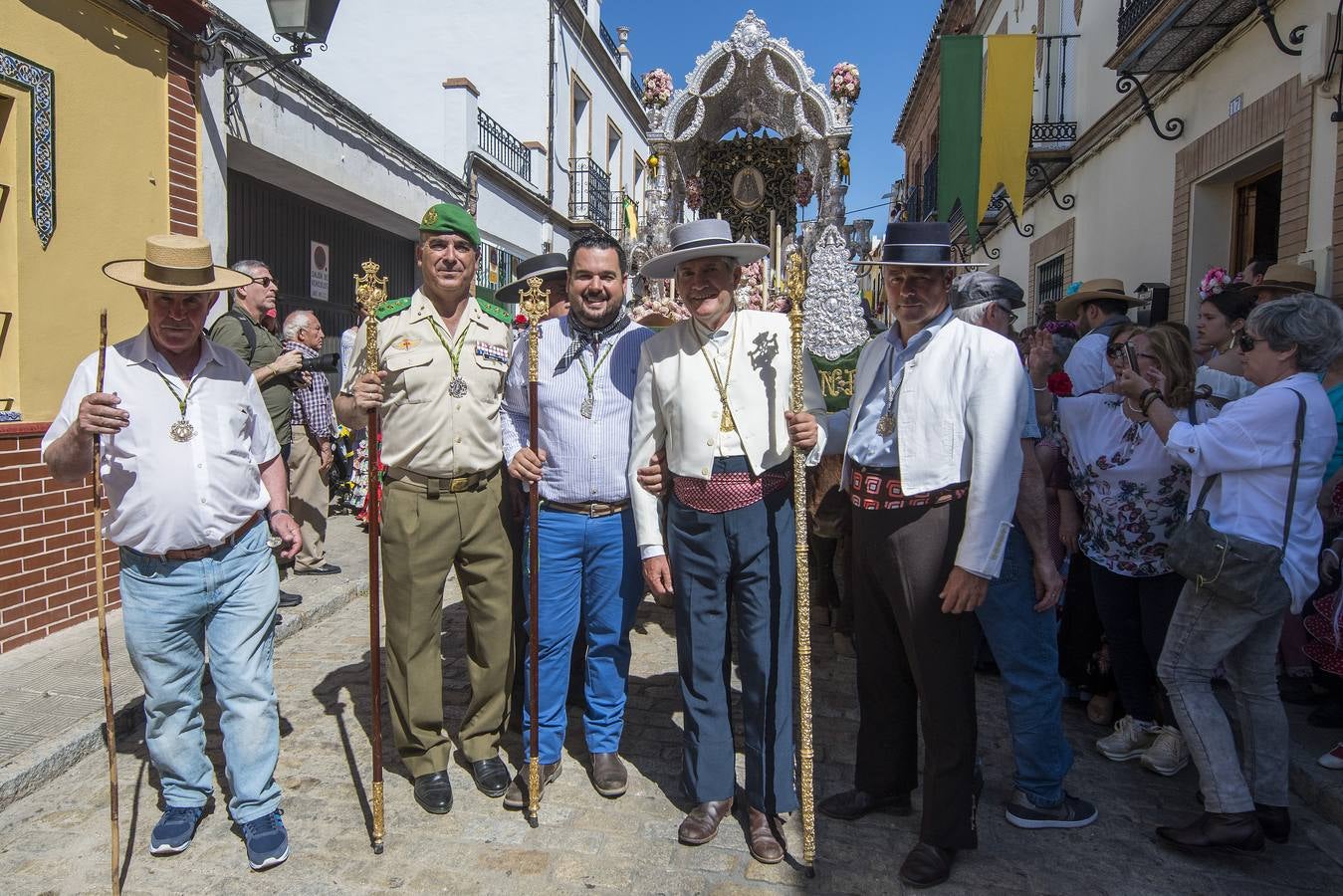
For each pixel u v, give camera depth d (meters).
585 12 18.03
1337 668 3.65
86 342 4.93
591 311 3.36
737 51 8.09
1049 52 10.59
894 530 2.87
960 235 15.73
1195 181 7.13
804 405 3.13
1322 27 5.18
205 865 2.88
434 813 3.22
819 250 5.01
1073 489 3.85
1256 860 3.00
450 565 3.39
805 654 2.87
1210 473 2.95
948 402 2.78
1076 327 6.02
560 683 3.43
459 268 3.33
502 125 15.14
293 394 5.80
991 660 4.72
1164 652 3.10
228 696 2.95
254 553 3.05
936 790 2.85
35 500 4.57
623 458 3.37
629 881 2.82
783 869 2.91
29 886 2.76
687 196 8.90
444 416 3.27
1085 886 2.84
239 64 6.36
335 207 9.53
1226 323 4.39
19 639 4.49
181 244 2.72
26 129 4.50
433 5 14.81
